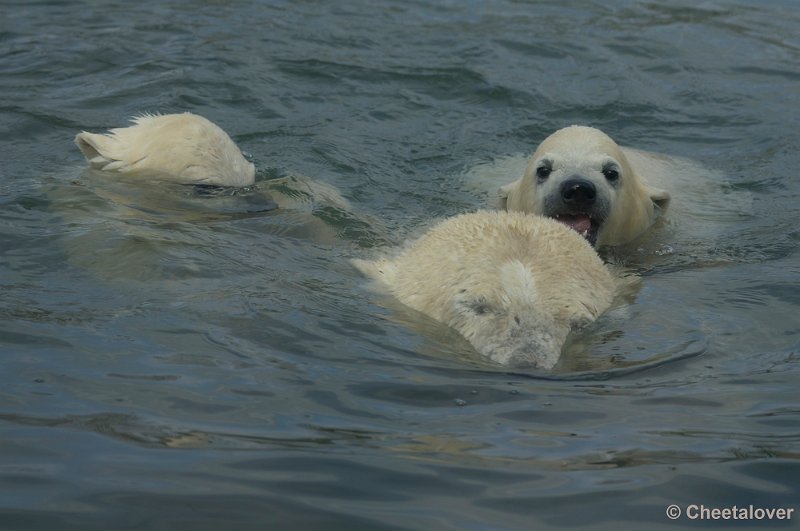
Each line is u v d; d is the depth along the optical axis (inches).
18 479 314.5
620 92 838.5
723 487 321.7
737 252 577.9
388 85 829.2
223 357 406.3
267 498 309.4
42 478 315.6
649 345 434.3
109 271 485.4
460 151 730.8
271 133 729.6
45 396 368.8
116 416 356.8
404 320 451.8
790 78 872.9
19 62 822.5
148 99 765.3
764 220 631.2
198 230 545.3
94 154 631.2
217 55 859.4
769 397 385.7
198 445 339.6
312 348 418.9
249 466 327.3
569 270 464.4
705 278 530.3
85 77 802.8
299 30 932.0
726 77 874.8
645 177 679.7
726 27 993.5
